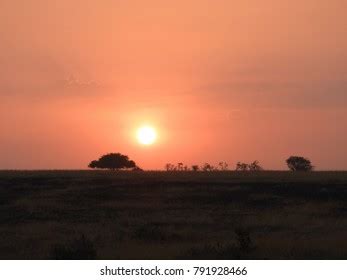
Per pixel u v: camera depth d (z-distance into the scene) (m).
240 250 44.94
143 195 101.69
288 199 98.19
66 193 103.56
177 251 46.34
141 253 45.81
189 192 103.00
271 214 83.06
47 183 112.44
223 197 99.50
